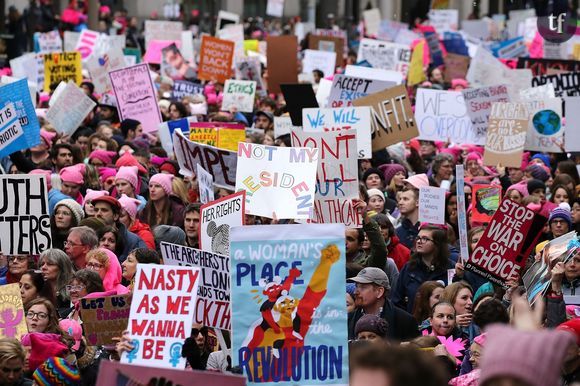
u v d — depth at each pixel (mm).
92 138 36844
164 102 49719
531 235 21938
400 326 21203
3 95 28891
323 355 15688
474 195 29812
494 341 8031
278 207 22188
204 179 25562
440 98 44062
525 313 8508
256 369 15680
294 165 22297
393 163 37250
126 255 26250
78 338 19500
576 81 48375
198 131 34875
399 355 8070
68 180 30531
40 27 93750
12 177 22984
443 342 19031
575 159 42656
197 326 19156
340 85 39719
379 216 26984
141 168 33062
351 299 21312
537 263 19578
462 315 20656
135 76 44031
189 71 62000
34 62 55938
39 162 35344
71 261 23625
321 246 15758
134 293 15859
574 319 15367
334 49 68938
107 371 12133
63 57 53781
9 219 23016
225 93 50312
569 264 18906
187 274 15906
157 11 132250
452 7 138000
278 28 109250
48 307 19391
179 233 26703
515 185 32875
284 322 15703
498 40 92125
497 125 38188
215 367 18812
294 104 35031
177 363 15734
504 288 22062
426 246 25016
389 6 139125
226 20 79250
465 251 23188
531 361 7844
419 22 98562
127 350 15734
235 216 20391
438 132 44156
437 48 72125
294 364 15688
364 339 18344
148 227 27969
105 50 64312
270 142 38594
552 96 45094
